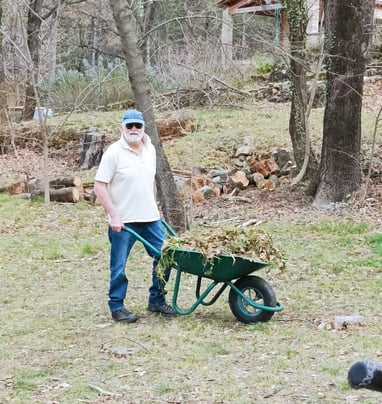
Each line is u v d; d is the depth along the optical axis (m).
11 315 6.94
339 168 11.83
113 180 6.46
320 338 5.80
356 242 9.88
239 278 6.39
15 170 17.52
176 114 17.95
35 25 20.84
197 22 17.83
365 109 17.84
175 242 6.23
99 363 5.36
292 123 13.48
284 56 12.39
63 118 21.08
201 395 4.60
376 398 4.44
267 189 13.74
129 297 7.52
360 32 11.55
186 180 14.09
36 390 4.83
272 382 4.78
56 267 9.30
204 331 6.12
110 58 29.86
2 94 20.12
